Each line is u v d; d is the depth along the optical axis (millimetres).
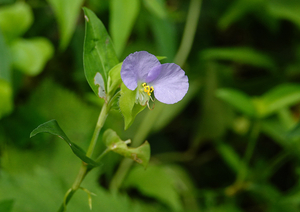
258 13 752
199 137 735
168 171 674
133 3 532
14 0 604
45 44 556
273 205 606
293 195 583
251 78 832
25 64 538
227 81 755
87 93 637
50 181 521
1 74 514
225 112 724
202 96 749
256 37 833
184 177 675
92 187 538
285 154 639
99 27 429
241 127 723
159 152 736
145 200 632
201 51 736
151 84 423
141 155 426
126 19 530
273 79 764
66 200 436
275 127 657
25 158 555
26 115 571
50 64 682
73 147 413
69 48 685
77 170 573
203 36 788
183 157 737
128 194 630
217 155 753
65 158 577
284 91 551
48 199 513
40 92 603
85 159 416
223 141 744
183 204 642
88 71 424
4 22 536
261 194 639
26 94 649
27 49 541
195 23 648
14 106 613
